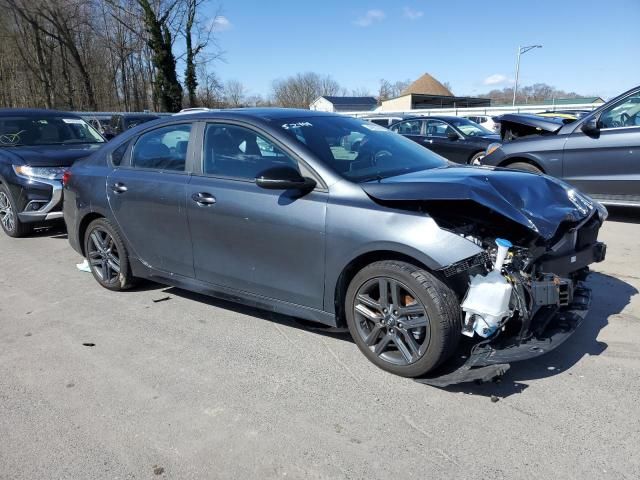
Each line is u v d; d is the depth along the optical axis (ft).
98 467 8.32
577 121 23.41
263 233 11.67
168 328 13.44
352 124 13.76
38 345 12.69
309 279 11.24
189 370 11.26
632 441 8.48
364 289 10.63
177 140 13.88
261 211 11.62
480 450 8.38
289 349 12.07
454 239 9.45
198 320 13.89
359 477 7.90
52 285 17.15
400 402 9.76
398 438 8.75
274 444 8.72
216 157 12.89
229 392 10.34
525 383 10.25
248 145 12.32
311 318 11.57
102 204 15.39
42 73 130.41
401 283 9.98
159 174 13.99
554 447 8.39
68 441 8.98
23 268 19.17
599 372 10.56
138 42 129.49
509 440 8.59
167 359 11.78
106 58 138.62
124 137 15.71
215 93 146.20
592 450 8.29
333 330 11.83
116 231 15.33
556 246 10.61
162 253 14.20
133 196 14.40
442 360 9.86
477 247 9.43
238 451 8.58
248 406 9.84
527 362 11.03
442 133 40.88
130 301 15.43
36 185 22.50
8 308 15.23
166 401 10.09
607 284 15.39
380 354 10.75
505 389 10.05
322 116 13.62
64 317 14.39
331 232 10.62
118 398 10.25
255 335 12.87
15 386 10.81
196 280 13.58
